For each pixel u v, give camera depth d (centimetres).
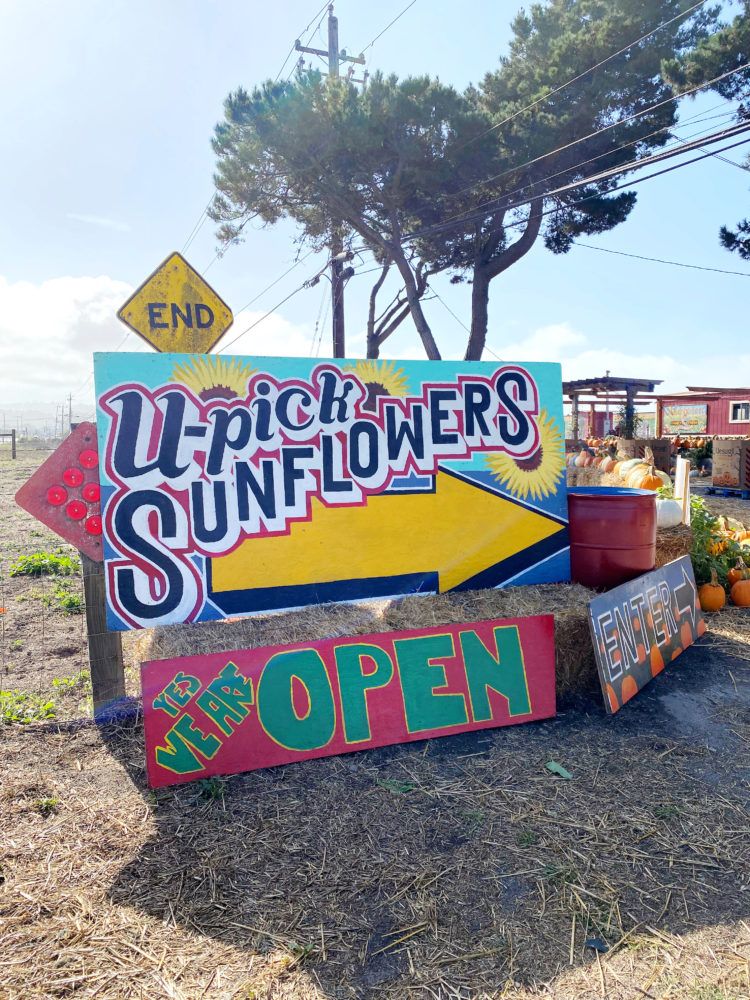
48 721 413
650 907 259
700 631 567
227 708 358
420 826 310
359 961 231
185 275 607
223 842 296
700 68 1368
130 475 411
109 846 293
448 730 398
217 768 349
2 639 604
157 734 341
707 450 2419
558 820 315
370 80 1549
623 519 518
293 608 454
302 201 1786
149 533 416
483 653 421
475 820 314
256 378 441
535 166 1661
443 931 245
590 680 472
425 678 404
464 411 507
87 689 479
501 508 520
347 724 380
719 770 364
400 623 432
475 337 1967
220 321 620
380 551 480
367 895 264
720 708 438
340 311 1919
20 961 227
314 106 1527
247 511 440
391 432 483
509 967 229
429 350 1836
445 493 500
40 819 312
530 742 393
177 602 423
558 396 543
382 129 1556
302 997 216
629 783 349
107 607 407
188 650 383
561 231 2022
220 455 432
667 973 226
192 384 425
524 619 436
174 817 315
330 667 386
